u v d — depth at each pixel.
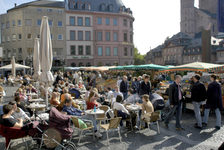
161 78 25.67
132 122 7.91
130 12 61.66
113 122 6.29
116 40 58.47
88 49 55.66
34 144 6.25
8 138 5.41
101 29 56.78
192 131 7.60
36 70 14.06
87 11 55.19
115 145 6.29
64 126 5.41
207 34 24.89
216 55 70.69
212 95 7.84
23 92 11.90
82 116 7.04
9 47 50.97
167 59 88.00
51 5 52.84
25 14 49.22
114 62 58.38
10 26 50.62
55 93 9.10
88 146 6.21
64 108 7.05
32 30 49.78
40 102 11.77
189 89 10.93
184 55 79.31
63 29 52.88
